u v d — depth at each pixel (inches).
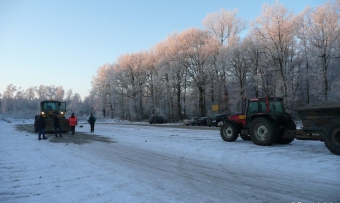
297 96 1248.8
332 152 364.8
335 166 300.8
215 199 201.9
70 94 4709.6
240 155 384.8
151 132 800.3
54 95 4456.2
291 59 1278.3
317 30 1190.9
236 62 1445.6
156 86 1918.1
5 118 2373.3
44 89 4498.0
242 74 1477.6
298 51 1259.2
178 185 239.9
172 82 1723.7
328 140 365.1
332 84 1142.3
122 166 322.0
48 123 762.2
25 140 605.3
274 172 286.5
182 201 197.3
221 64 1485.0
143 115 2218.3
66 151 440.8
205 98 1724.9
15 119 2209.6
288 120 476.7
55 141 585.6
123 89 2283.5
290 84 1225.4
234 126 522.3
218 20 1640.0
